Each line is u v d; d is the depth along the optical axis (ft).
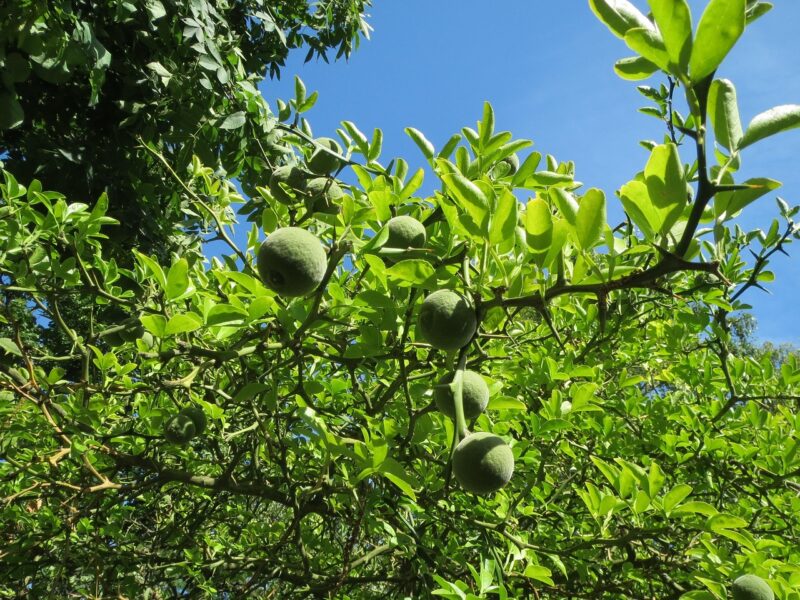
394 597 14.43
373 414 9.61
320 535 15.28
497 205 6.59
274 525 16.02
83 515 12.20
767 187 5.02
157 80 18.81
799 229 12.64
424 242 8.36
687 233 4.81
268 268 7.11
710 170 5.27
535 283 7.20
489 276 7.41
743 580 7.90
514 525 11.45
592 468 14.66
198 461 14.34
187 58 19.42
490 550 9.95
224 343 10.78
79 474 12.20
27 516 14.07
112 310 16.30
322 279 7.94
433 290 7.27
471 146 9.49
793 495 13.44
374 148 11.09
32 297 11.65
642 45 4.30
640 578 11.20
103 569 13.70
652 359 18.10
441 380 7.22
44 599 13.29
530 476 12.70
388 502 11.22
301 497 11.00
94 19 18.80
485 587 7.64
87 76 19.39
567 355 13.03
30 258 11.10
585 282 6.51
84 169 18.29
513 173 10.68
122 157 19.34
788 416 13.02
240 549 16.46
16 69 15.01
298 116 12.94
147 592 15.76
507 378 13.00
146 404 12.69
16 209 10.56
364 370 10.78
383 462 7.14
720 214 5.17
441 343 6.60
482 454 6.20
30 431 12.35
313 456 12.55
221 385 12.59
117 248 18.34
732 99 4.70
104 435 11.24
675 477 14.44
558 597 12.02
